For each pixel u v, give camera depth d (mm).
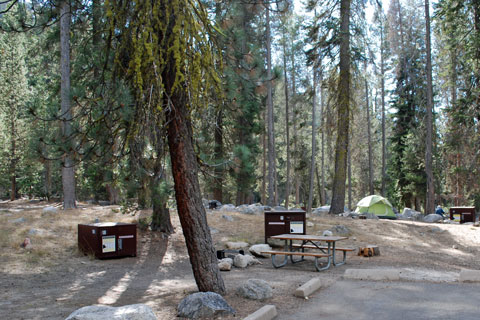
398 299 6562
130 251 11875
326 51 20781
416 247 13555
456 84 26484
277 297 6871
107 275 9656
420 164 29844
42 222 14695
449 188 29938
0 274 9227
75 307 6410
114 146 8609
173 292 7711
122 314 4492
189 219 6703
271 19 30547
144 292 7781
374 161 51125
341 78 20000
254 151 26859
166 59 6199
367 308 6098
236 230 15484
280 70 12969
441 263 10891
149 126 6898
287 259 11344
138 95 6344
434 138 30797
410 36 35250
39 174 32906
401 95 35000
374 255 11969
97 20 9562
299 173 44375
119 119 7352
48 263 10484
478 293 6832
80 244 12000
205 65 6398
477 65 21812
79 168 26172
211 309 5703
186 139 6707
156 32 6391
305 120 41344
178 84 6430
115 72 7137
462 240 14492
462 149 24891
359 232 15617
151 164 9547
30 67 37469
